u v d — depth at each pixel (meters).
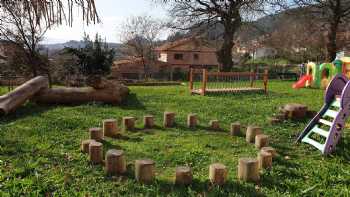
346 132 7.68
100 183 4.80
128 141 7.01
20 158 5.67
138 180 4.86
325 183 5.01
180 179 4.77
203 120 9.05
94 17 2.18
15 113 9.40
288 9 26.62
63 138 7.02
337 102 7.07
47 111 9.65
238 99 12.55
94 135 6.91
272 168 5.49
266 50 65.31
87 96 10.90
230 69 31.52
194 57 51.94
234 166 5.65
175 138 7.31
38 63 23.89
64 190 4.53
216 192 4.56
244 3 28.38
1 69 23.14
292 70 37.84
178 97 12.68
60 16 2.14
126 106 10.88
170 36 32.81
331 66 17.16
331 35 26.16
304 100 12.49
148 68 45.31
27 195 4.35
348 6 25.67
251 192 4.61
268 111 10.06
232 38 30.95
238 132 7.67
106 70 27.91
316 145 6.68
